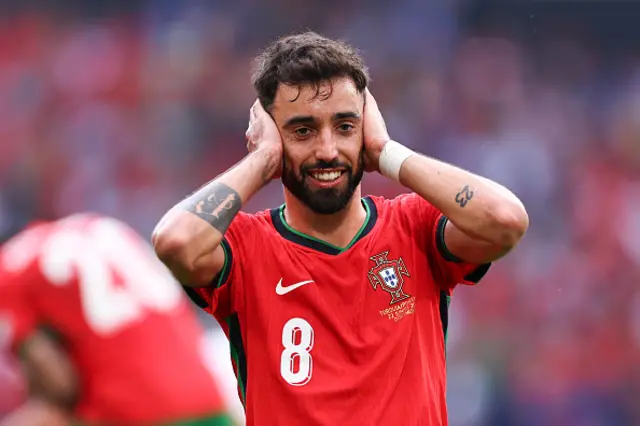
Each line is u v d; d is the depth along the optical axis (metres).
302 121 11.47
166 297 17.39
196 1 56.03
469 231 11.44
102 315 16.41
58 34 54.91
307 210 12.00
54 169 50.44
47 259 16.34
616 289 45.00
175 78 53.97
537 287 43.34
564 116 55.19
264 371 11.54
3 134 51.47
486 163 51.88
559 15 58.72
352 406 11.23
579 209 49.59
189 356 17.14
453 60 55.81
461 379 38.78
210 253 11.41
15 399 27.27
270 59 11.90
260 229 12.09
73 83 53.59
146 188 50.22
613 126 55.31
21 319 16.12
